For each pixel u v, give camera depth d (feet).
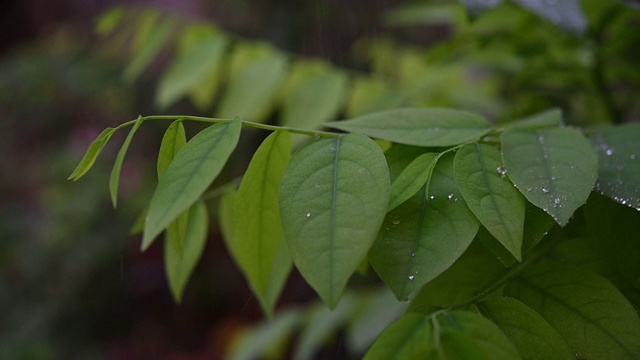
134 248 7.54
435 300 1.50
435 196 1.41
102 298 7.14
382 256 1.36
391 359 1.28
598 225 1.50
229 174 6.31
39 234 6.91
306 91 2.27
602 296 1.43
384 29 6.51
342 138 1.40
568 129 1.49
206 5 6.98
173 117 1.40
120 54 6.95
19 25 9.67
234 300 7.84
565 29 1.87
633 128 1.59
